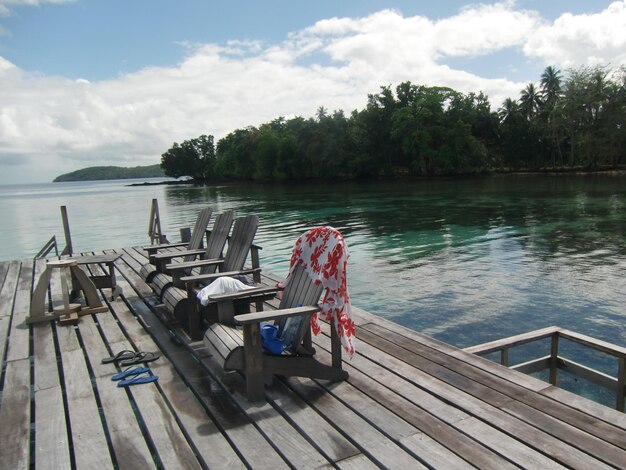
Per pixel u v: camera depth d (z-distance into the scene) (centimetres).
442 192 3931
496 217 2191
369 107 6353
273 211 2978
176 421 329
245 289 415
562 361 460
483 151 6000
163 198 5416
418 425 304
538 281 1037
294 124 7756
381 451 278
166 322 546
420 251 1441
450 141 5969
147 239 2058
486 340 717
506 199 3069
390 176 6475
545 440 279
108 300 664
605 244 1453
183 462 279
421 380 371
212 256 618
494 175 6188
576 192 3394
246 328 338
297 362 359
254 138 8369
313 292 374
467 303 894
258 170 8094
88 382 398
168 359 446
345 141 6388
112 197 6338
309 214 2689
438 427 301
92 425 327
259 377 346
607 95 5562
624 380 402
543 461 260
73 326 558
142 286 736
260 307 456
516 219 2095
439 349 434
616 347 409
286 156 7306
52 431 321
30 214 3734
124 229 2458
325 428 308
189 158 12194
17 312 625
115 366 432
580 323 780
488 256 1333
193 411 341
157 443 301
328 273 357
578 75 5784
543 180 4959
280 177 7488
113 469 277
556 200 2878
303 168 7144
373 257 1370
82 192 9544
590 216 2116
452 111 6003
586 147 5850
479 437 286
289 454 280
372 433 298
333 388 364
